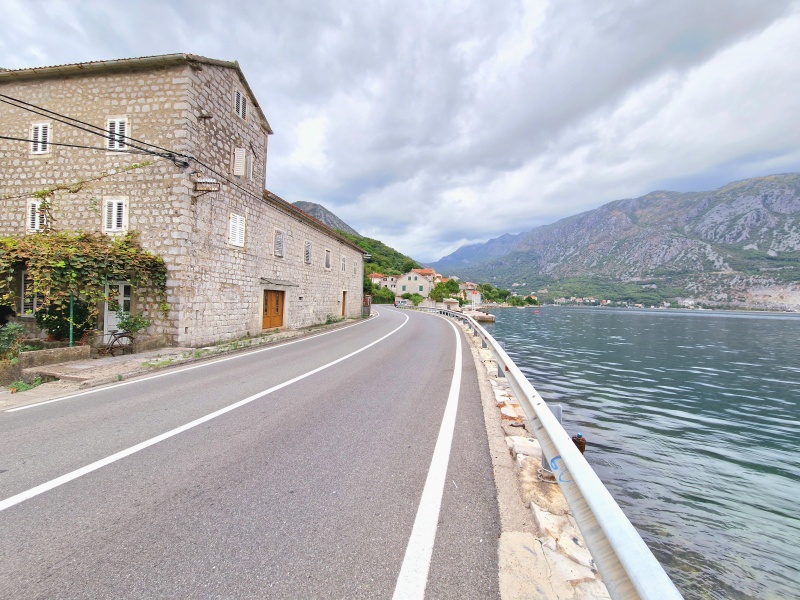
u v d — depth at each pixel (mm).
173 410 5273
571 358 19094
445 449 3949
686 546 4133
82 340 9945
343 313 26719
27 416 5012
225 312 12898
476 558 2238
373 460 3664
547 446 2820
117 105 11484
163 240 11086
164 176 11133
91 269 9609
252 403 5641
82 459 3648
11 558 2238
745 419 9320
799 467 6402
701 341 29359
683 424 8688
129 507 2801
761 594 3434
